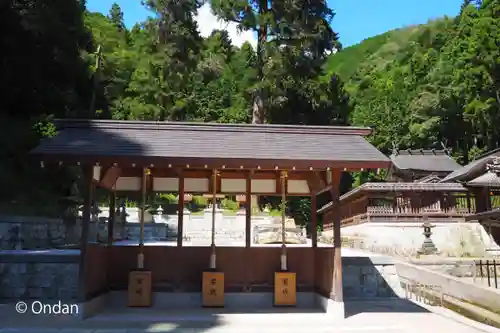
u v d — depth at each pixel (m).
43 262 10.95
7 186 16.83
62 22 23.19
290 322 8.66
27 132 18.62
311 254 11.05
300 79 34.19
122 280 10.63
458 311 10.56
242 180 11.88
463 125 53.88
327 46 34.03
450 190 28.16
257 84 31.86
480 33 42.50
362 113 59.28
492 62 41.91
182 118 42.03
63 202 19.53
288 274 10.36
